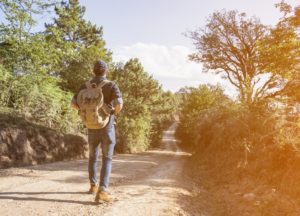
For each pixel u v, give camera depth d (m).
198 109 42.69
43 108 18.64
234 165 11.72
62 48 19.72
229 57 30.30
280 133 9.41
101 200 4.38
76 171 8.89
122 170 10.51
